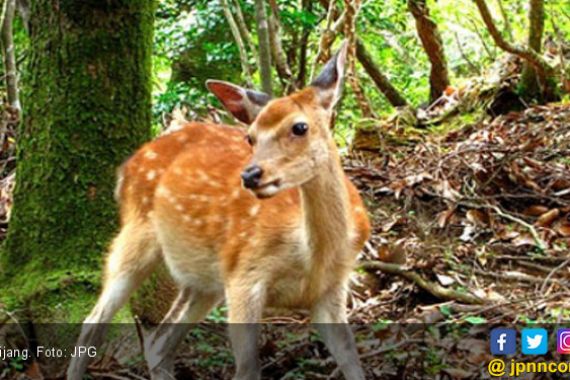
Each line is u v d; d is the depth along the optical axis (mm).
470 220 8562
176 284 6906
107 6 6707
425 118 12305
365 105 11789
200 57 13414
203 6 13172
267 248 5520
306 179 5180
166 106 12164
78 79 6719
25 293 6633
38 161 6809
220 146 6176
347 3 10453
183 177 6090
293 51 14219
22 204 6855
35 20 6809
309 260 5457
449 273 7723
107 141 6781
